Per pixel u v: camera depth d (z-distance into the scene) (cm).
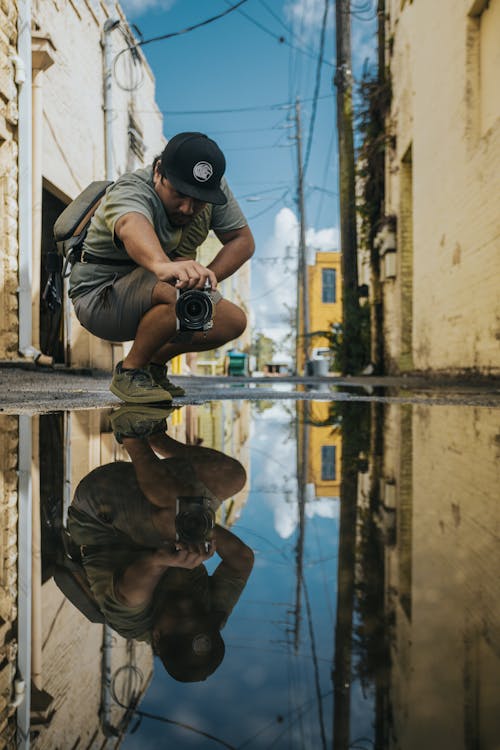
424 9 768
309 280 3041
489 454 141
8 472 112
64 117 769
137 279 234
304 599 43
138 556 57
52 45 627
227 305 252
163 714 27
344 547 60
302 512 79
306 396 403
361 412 268
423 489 97
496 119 513
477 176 567
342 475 113
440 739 23
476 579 48
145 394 263
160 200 201
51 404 267
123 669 32
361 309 1214
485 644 33
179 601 43
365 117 1120
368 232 1152
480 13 586
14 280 609
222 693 28
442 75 685
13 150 607
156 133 1390
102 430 179
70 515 77
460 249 624
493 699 27
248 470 116
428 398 364
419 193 807
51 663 35
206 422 221
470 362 596
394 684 28
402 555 56
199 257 2350
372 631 35
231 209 245
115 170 1009
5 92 579
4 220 595
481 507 82
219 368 2709
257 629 37
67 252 251
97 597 45
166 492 92
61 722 28
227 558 56
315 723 25
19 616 43
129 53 1102
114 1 987
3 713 30
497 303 519
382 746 23
